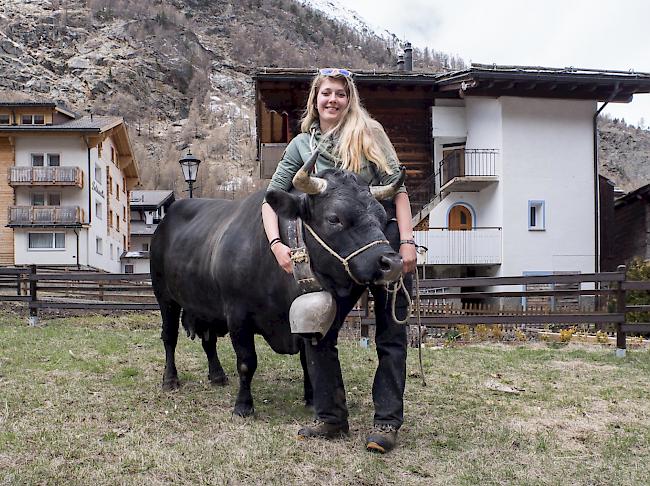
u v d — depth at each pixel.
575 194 22.14
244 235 4.78
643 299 12.70
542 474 4.00
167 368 6.20
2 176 37.88
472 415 5.31
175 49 167.25
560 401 5.88
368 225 3.75
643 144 119.31
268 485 3.70
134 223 63.19
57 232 37.97
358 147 4.39
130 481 3.71
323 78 4.55
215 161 118.44
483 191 22.44
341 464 4.00
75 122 41.00
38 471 3.83
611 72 21.20
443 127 22.23
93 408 5.31
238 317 4.84
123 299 19.23
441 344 10.66
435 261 21.38
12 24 149.88
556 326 13.15
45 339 9.32
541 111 21.94
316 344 4.39
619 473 4.02
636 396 6.16
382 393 4.41
